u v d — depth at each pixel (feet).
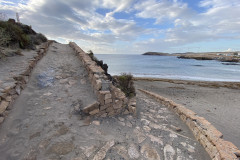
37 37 42.47
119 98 12.96
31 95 12.54
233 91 50.19
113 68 125.90
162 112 17.58
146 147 8.86
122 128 10.96
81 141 8.17
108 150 7.85
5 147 6.81
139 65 155.12
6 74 12.83
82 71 20.57
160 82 63.77
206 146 9.36
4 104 8.89
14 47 23.58
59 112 10.83
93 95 13.97
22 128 8.38
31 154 6.63
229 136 17.54
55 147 7.30
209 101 36.73
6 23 24.72
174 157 8.25
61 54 31.27
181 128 12.87
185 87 54.44
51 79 16.79
